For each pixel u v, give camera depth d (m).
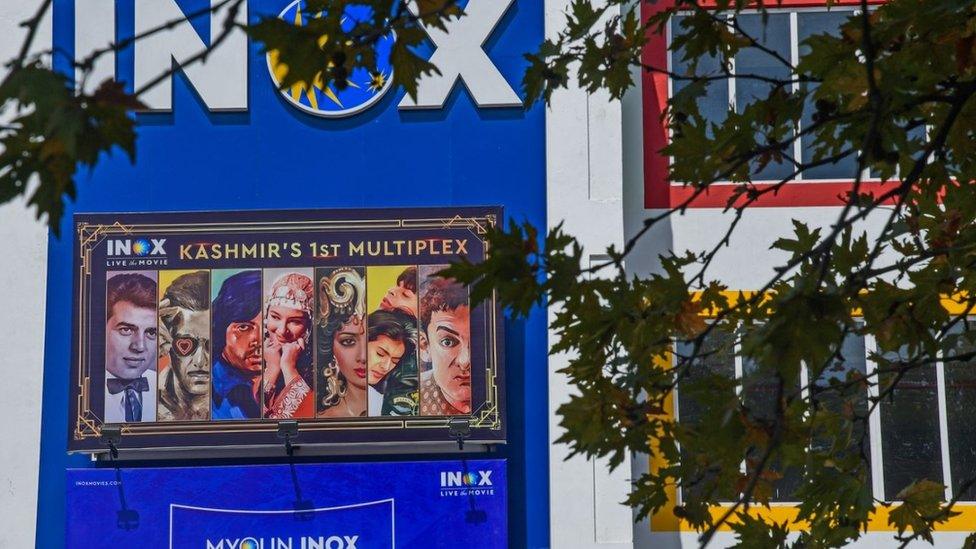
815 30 16.19
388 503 15.68
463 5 16.61
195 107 16.67
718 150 6.31
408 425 15.80
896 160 5.44
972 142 6.45
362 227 16.12
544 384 16.16
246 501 15.72
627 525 15.60
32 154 3.81
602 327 5.76
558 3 16.53
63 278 16.45
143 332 16.02
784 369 4.52
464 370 15.85
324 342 15.96
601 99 16.38
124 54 16.58
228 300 16.06
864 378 6.50
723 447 5.48
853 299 5.99
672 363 14.48
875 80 5.59
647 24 6.62
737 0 6.31
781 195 16.41
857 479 6.45
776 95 6.31
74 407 15.90
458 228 16.11
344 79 4.64
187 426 15.87
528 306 5.33
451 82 16.58
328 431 15.82
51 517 16.06
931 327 6.58
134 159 3.86
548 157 16.33
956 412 15.67
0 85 3.75
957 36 5.80
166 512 15.70
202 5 16.64
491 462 15.70
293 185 16.56
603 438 5.84
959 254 6.75
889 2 6.02
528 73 6.80
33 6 16.53
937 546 15.66
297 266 16.09
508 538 15.80
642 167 16.53
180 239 16.14
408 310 15.98
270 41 4.46
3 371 16.14
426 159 16.58
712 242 16.44
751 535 6.57
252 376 15.94
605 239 16.22
